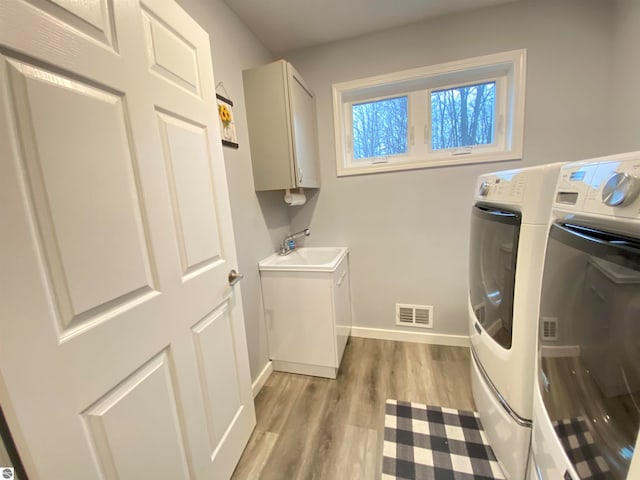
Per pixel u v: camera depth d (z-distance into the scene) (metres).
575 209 0.63
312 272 1.73
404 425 1.41
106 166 0.67
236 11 1.62
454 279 2.06
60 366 0.56
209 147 1.10
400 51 1.89
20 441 0.50
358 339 2.29
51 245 0.55
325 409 1.55
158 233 0.82
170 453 0.85
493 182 1.16
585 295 0.59
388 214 2.12
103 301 0.65
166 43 0.88
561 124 1.70
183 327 0.92
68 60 0.58
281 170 1.73
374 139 2.18
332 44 2.01
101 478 0.64
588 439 0.58
